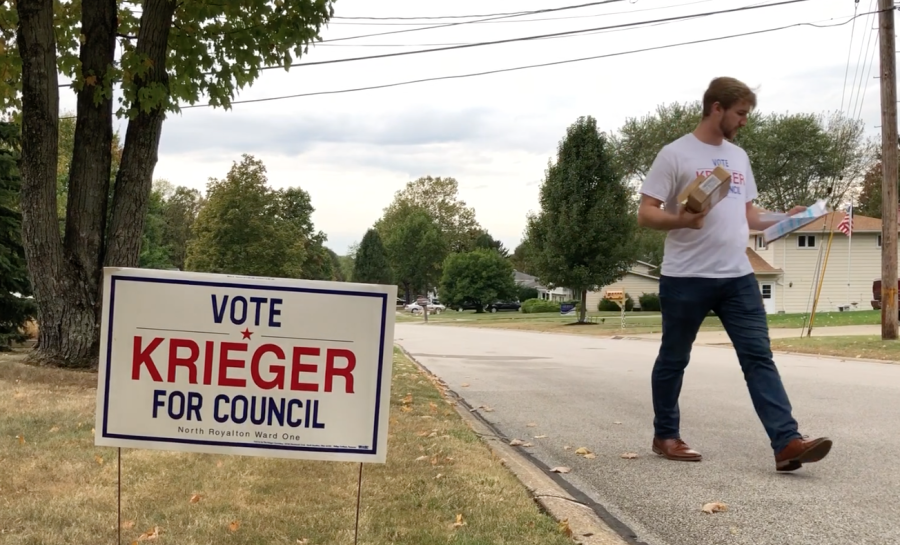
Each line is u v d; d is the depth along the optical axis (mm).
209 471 4242
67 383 7406
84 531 3246
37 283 8289
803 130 51031
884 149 15180
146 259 58375
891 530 3559
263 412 2814
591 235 33812
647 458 5105
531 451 5449
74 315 8297
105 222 8539
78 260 8289
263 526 3354
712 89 4570
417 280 94625
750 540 3449
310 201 70438
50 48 7934
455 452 4863
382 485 4035
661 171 4582
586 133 34062
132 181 8375
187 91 8695
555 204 34625
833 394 8125
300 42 9273
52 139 8055
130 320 2797
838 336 17859
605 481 4500
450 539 3199
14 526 3285
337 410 2822
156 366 2803
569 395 8570
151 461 4434
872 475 4555
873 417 6613
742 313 4559
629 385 9539
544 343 21266
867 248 37938
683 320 4719
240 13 9133
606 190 34281
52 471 4199
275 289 2805
